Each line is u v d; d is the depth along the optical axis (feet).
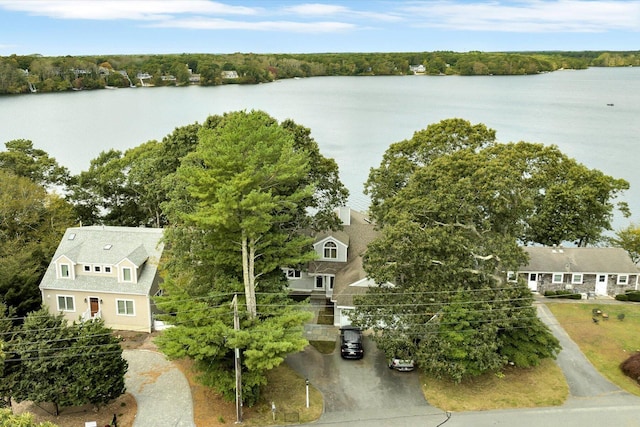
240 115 110.93
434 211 107.45
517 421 91.20
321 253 142.51
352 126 422.00
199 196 92.17
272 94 636.48
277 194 107.24
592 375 105.70
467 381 103.65
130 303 124.16
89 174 184.44
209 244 101.60
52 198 158.71
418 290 103.09
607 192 157.79
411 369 107.24
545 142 347.56
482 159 119.34
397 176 144.77
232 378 91.76
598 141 355.36
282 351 86.17
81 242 131.75
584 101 599.16
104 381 90.07
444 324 98.27
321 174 129.90
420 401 97.50
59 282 126.00
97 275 126.52
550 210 156.66
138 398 97.66
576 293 144.46
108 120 410.93
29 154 186.80
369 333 124.67
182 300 93.45
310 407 95.25
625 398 98.27
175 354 84.99
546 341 101.65
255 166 95.66
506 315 99.86
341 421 91.50
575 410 94.43
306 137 131.95
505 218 110.52
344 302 123.95
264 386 101.40
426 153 146.72
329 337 122.01
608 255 148.56
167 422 90.53
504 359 97.30
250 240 96.43
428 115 477.36
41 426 63.36
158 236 132.46
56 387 87.66
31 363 86.89
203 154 96.17
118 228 138.21
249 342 86.79
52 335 88.58
